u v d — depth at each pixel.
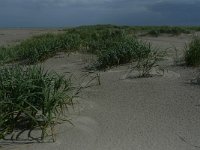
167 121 3.97
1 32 23.08
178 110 4.30
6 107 3.70
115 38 9.33
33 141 3.44
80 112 4.28
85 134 3.63
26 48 9.20
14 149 3.28
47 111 3.78
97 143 3.44
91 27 23.14
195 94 4.84
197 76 5.72
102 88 5.37
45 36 14.09
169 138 3.54
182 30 16.44
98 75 6.19
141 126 3.85
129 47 7.06
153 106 4.47
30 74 4.40
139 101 4.68
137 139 3.52
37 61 8.00
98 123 3.95
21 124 3.78
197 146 3.37
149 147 3.35
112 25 24.84
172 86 5.25
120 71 6.36
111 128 3.80
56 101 3.92
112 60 6.84
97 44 8.90
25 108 3.71
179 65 6.52
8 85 4.04
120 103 4.63
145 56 7.09
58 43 8.80
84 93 5.13
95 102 4.70
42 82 4.13
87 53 8.57
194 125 3.85
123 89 5.25
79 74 6.50
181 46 10.36
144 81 5.58
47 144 3.39
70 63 7.67
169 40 13.44
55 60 8.05
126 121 3.99
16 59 8.58
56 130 3.69
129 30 17.33
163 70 5.99
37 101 3.89
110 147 3.35
